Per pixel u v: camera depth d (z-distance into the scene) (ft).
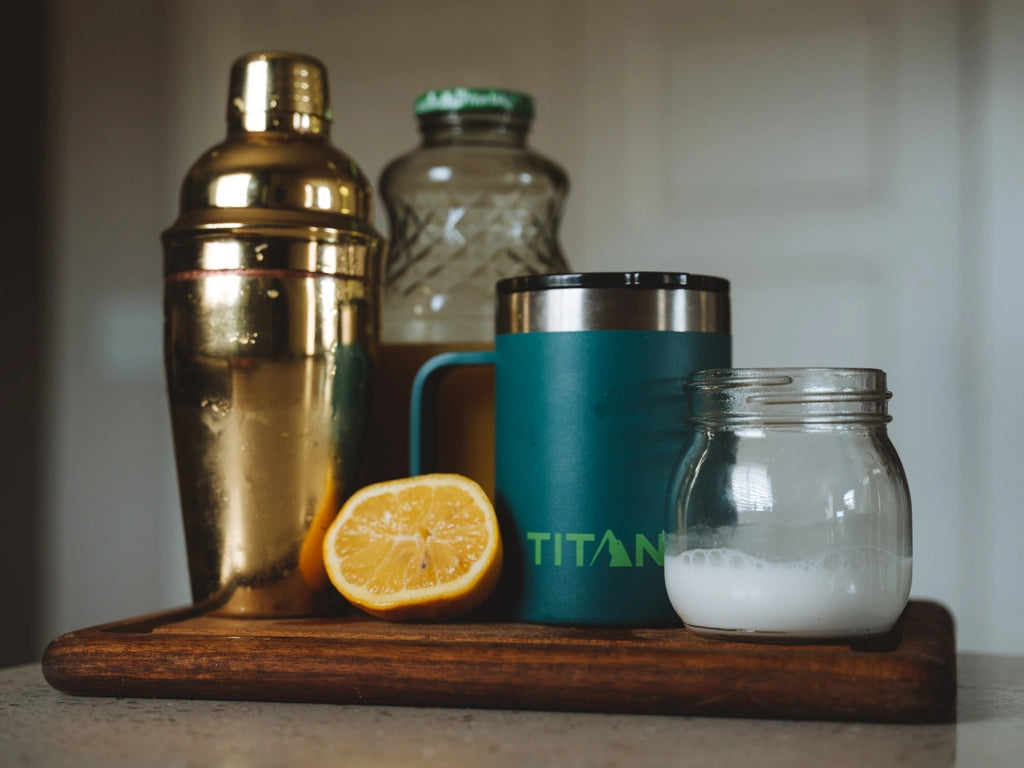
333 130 7.29
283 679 1.97
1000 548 6.26
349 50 7.27
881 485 1.97
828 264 6.48
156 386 7.54
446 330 2.72
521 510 2.30
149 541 7.52
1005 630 6.24
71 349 7.68
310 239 2.36
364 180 2.54
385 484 2.39
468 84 7.05
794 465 1.95
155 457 7.55
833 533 1.93
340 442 2.44
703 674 1.84
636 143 6.76
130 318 7.61
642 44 6.73
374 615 2.29
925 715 1.79
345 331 2.42
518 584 2.29
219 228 2.33
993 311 6.27
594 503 2.23
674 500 2.07
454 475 2.36
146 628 2.20
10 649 7.59
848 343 6.45
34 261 7.70
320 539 2.42
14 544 7.63
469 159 2.82
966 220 6.31
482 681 1.90
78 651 2.03
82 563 7.61
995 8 6.24
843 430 1.99
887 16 6.38
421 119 2.89
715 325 2.32
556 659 1.89
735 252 6.61
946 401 6.33
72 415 7.67
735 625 1.95
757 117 6.57
